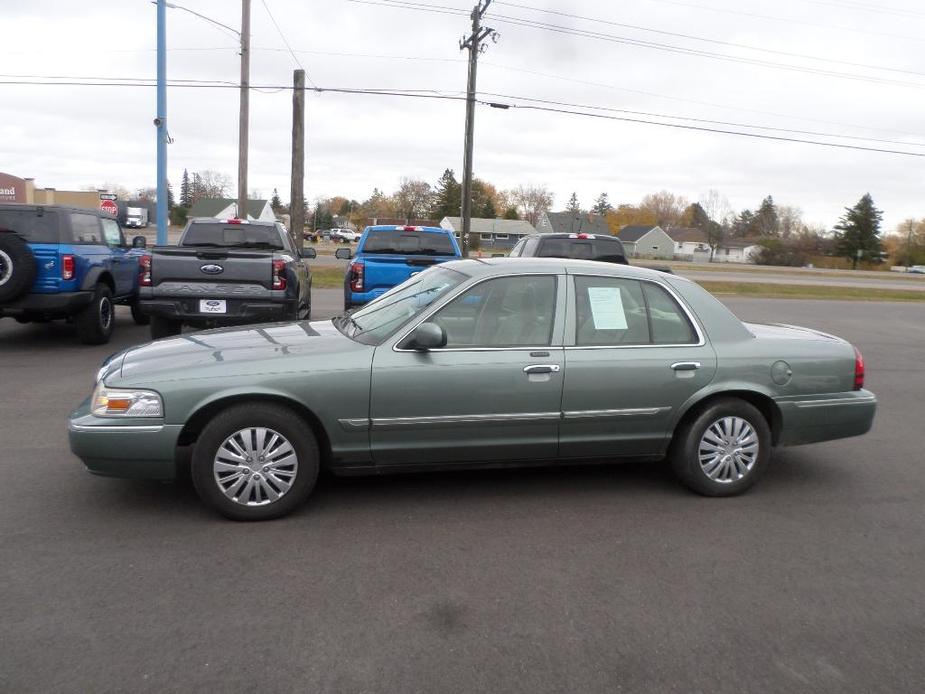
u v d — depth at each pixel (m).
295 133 23.55
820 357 5.53
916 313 24.16
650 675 3.21
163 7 20.73
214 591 3.83
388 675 3.15
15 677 3.06
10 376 8.91
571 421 5.08
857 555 4.51
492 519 4.89
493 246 100.69
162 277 9.73
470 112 30.16
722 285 32.12
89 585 3.86
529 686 3.10
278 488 4.73
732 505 5.30
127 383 4.57
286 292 9.98
